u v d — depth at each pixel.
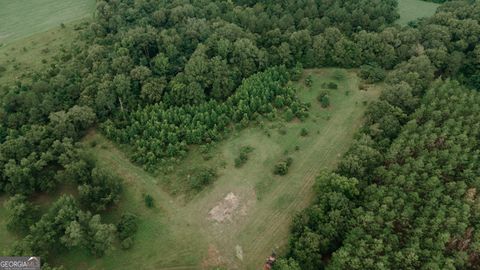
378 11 149.75
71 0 178.50
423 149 98.00
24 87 123.62
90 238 85.19
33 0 178.50
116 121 114.69
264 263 86.00
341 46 132.75
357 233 81.50
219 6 155.62
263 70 131.38
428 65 120.62
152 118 112.06
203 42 136.12
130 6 155.62
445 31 132.00
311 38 136.62
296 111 118.88
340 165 96.94
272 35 138.38
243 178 103.12
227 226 93.06
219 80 121.19
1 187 98.19
